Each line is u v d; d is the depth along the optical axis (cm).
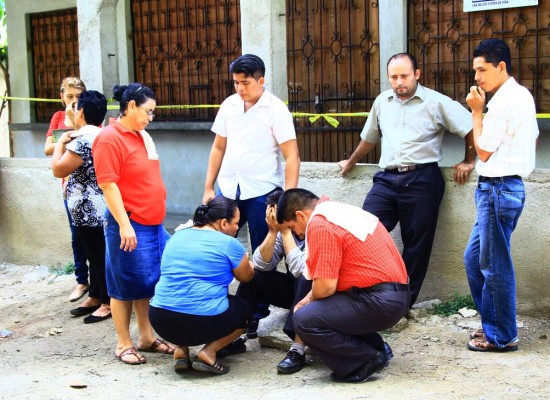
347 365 447
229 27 862
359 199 587
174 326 461
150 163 499
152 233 505
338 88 773
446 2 716
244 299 494
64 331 586
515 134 459
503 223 470
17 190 757
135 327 579
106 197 483
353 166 586
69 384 465
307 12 780
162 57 917
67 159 554
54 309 638
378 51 747
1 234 773
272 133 533
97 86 753
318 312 441
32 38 1020
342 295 444
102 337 567
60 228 736
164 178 931
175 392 447
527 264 537
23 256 764
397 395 425
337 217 440
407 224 539
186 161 911
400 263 454
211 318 464
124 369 496
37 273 737
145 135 504
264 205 538
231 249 471
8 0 1021
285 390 443
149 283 504
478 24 705
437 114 528
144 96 484
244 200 541
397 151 535
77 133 565
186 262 466
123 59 930
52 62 1007
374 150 766
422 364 474
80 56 761
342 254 439
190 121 895
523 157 463
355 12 755
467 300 559
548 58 677
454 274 564
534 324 529
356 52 759
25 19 1012
